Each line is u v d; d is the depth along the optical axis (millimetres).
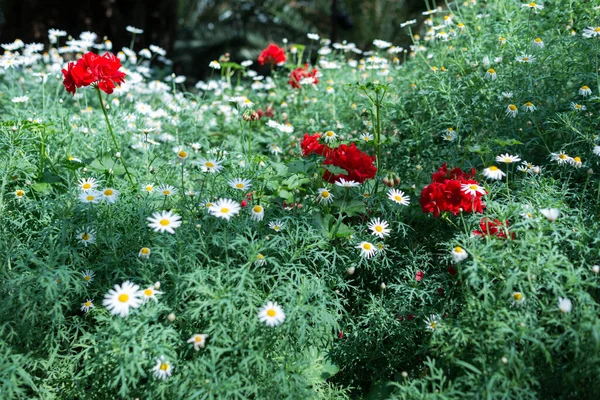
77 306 2656
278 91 4906
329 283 2691
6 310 2359
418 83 3941
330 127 3957
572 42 3387
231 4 11422
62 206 2805
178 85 7070
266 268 2650
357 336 2654
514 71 3438
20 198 2875
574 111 3021
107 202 2822
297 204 2920
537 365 2232
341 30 10477
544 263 2283
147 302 2342
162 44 7086
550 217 2180
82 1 6434
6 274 2451
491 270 2348
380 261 2896
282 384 2266
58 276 2432
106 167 3090
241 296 2344
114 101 4152
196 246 2600
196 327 2398
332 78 4844
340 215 2725
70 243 2705
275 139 4188
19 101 3760
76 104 4234
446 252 2826
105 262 2648
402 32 8555
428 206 2666
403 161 3613
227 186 3016
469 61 3773
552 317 2188
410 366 2602
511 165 3217
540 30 3812
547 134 3248
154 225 2375
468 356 2293
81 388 2316
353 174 2865
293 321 2320
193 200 2891
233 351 2262
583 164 2924
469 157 3342
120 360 2162
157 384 2225
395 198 2848
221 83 5074
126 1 6668
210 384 2156
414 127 3656
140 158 3867
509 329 2100
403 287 2678
